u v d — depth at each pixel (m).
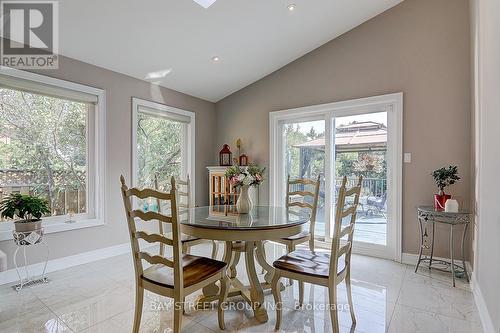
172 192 1.58
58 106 3.12
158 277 1.76
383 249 3.46
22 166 2.87
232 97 4.76
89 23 2.68
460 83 2.96
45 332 1.86
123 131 3.59
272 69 4.24
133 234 1.76
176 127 4.42
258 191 4.43
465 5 2.95
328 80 3.81
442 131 3.05
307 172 4.09
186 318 2.05
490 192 1.96
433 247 3.11
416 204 3.20
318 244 3.92
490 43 1.98
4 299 2.33
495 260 1.77
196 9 2.78
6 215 2.46
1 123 2.74
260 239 1.95
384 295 2.43
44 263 2.89
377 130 3.52
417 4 3.21
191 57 3.57
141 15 2.71
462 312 2.15
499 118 1.74
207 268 1.89
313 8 3.10
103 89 3.38
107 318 2.04
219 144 4.93
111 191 3.46
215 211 2.61
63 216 3.14
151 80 3.89
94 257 3.30
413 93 3.22
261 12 3.01
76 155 3.26
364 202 3.61
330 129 3.84
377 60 3.45
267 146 4.39
